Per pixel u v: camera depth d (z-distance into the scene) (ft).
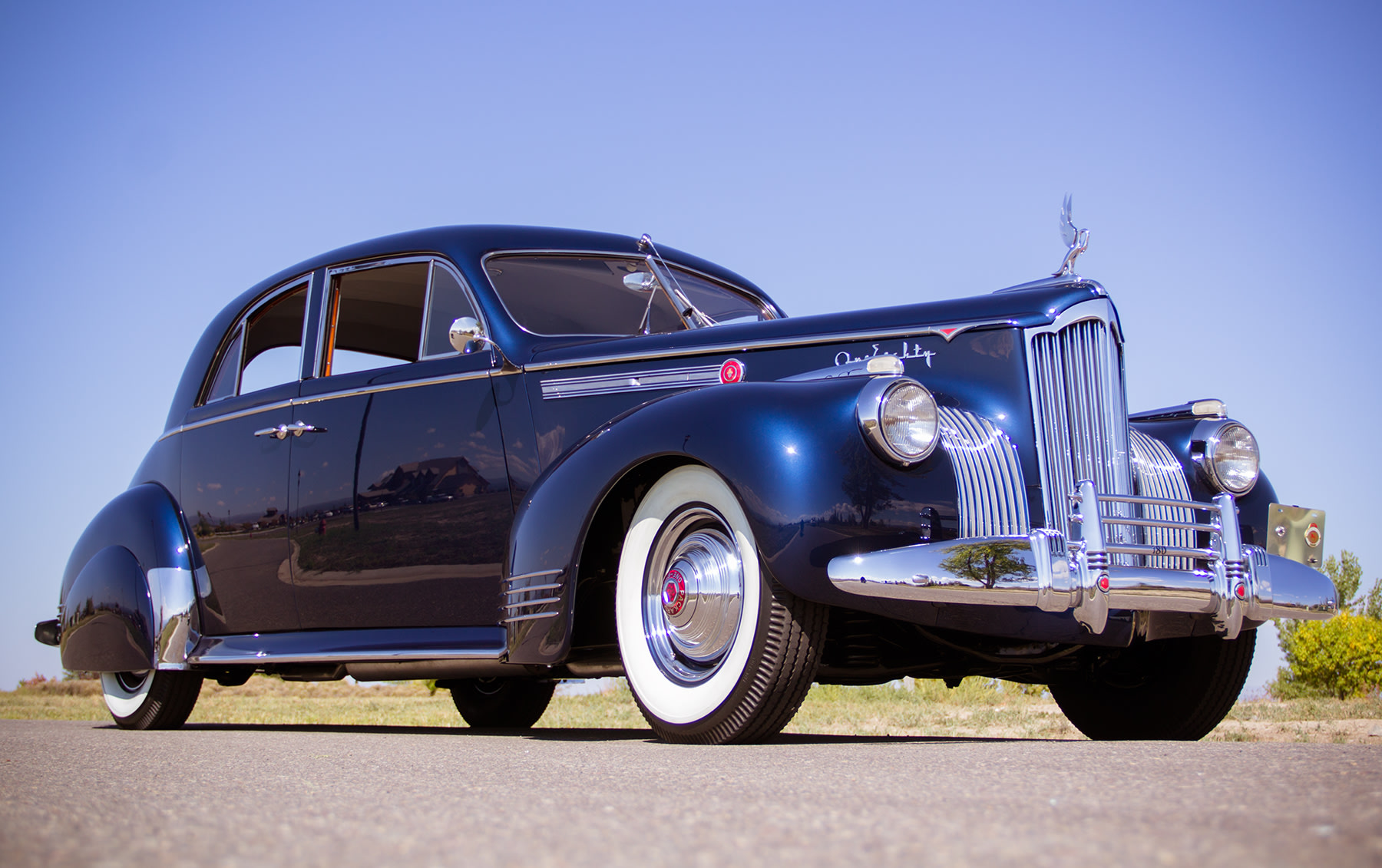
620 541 10.65
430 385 13.05
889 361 9.50
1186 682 11.75
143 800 5.70
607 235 14.78
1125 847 3.97
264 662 13.88
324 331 14.33
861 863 3.74
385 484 13.21
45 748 9.87
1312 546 11.53
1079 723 12.73
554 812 5.06
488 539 12.27
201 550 15.10
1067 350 10.34
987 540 8.88
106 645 15.06
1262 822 4.48
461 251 13.39
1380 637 32.12
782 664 8.91
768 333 11.15
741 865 3.73
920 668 11.07
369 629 13.29
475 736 12.66
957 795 5.43
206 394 15.74
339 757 8.49
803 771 6.72
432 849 4.08
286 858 3.89
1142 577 9.26
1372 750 7.81
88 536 16.03
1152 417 11.94
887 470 9.05
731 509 9.33
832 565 8.67
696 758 7.72
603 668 11.10
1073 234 10.88
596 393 11.82
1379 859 3.72
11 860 3.85
